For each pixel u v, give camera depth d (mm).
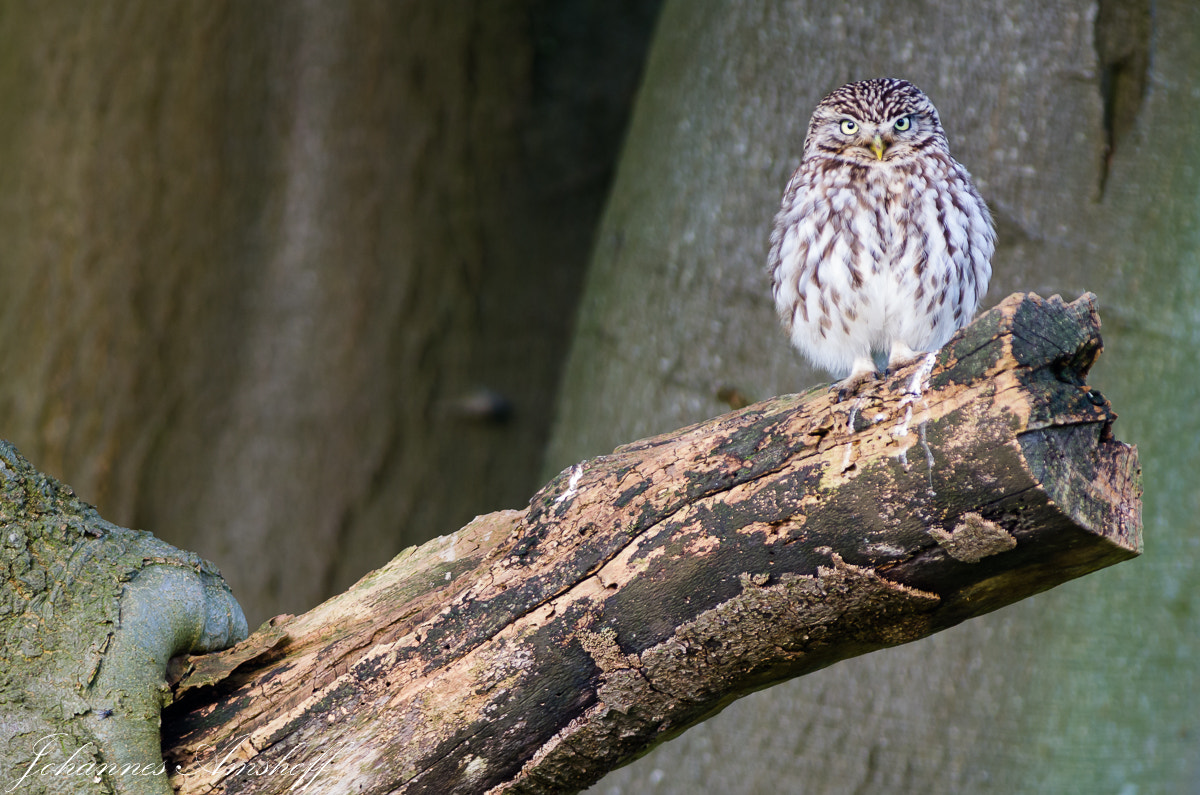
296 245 13836
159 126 13195
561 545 5301
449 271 14438
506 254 14781
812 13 9250
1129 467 4789
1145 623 8484
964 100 8820
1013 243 8680
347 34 13664
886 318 7590
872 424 4785
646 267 9836
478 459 14609
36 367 13227
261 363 13852
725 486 5051
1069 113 8633
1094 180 8617
